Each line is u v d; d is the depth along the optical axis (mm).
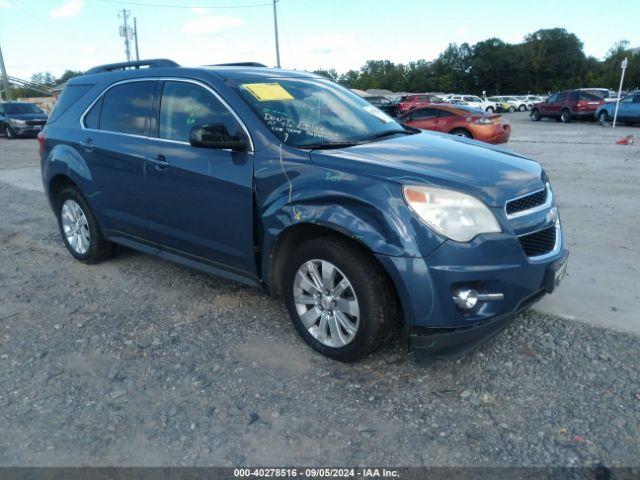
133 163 4387
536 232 3232
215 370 3432
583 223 6469
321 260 3338
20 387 3314
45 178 5438
